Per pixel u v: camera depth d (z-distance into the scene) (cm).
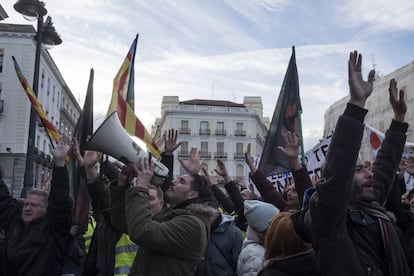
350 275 217
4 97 3509
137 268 280
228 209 547
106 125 282
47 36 1078
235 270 383
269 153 571
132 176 306
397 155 296
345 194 218
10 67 3528
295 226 252
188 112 6266
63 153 363
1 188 383
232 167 6209
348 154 219
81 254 445
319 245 223
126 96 579
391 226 241
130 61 591
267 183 446
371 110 4459
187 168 400
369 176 256
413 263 336
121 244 375
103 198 379
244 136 6284
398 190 352
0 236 385
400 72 4016
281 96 586
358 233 237
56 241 360
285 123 573
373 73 226
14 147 3472
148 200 276
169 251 268
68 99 5091
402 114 300
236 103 6669
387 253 231
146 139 471
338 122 224
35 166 3906
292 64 589
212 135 6244
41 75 3841
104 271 374
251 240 348
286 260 248
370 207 247
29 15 1038
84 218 437
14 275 354
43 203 370
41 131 4012
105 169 395
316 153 632
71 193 436
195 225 275
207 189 314
